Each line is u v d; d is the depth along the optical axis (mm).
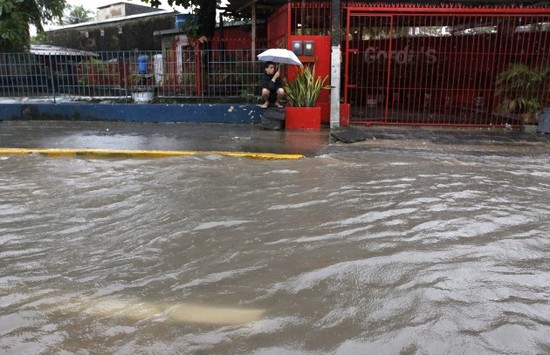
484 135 10617
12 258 4320
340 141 9539
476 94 12688
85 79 12852
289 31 11219
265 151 8555
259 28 16672
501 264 4164
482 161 8172
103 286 3809
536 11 10773
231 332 3168
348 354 2949
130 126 11305
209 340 3088
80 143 9164
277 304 3514
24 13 15914
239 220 5223
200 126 11305
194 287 3777
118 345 3049
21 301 3570
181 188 6414
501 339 3086
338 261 4188
